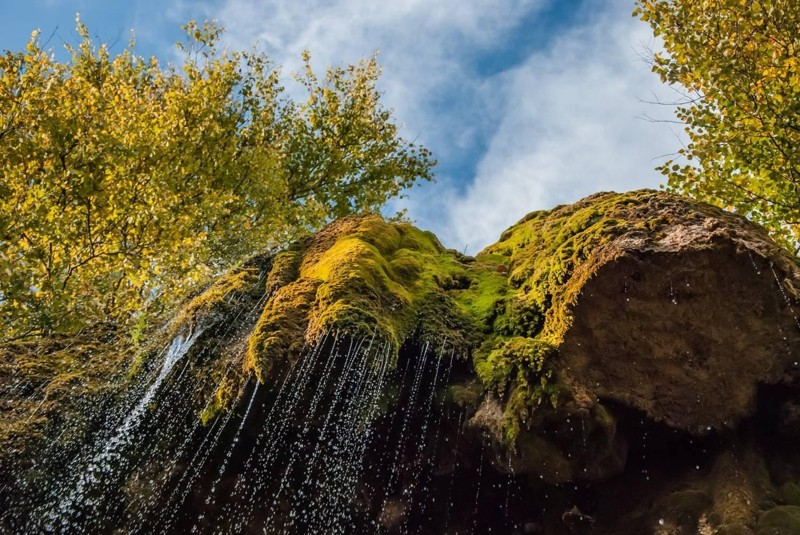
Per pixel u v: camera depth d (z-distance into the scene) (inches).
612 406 166.6
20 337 267.3
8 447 197.2
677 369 162.6
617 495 167.0
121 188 317.1
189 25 478.3
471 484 179.5
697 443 168.9
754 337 157.2
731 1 269.0
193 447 197.9
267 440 188.4
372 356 172.1
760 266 149.4
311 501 189.8
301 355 176.6
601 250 161.5
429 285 217.6
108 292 307.6
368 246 223.5
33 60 305.9
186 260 324.5
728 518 144.7
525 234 250.2
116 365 237.0
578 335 163.5
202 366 206.1
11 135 285.9
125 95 366.9
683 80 296.0
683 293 153.1
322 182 554.9
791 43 262.4
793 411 159.5
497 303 204.1
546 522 171.9
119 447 207.8
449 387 179.9
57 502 199.8
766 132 269.0
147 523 198.7
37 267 266.8
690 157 303.6
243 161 431.5
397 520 184.9
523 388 160.6
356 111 561.3
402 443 181.6
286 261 241.9
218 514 196.1
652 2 301.7
